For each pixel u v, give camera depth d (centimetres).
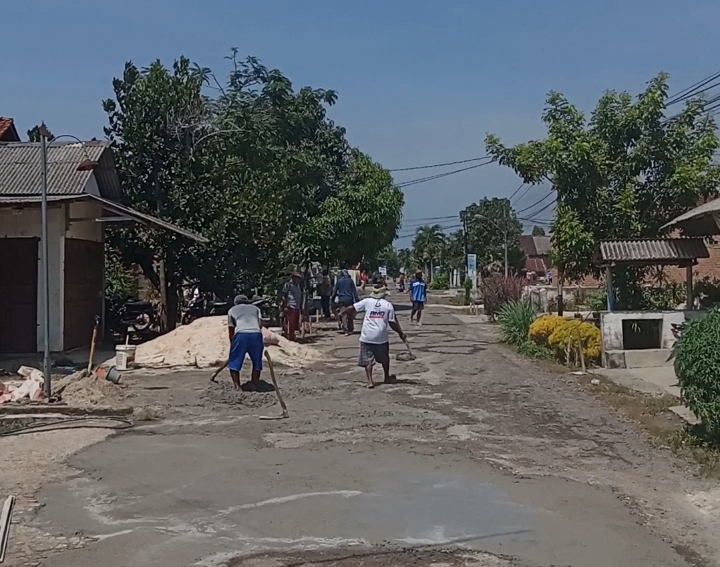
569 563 602
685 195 2092
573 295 3478
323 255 3231
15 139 2570
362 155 3531
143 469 866
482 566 594
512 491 790
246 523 689
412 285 2880
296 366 1691
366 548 631
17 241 1780
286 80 3756
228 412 1190
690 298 1786
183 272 2305
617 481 831
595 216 2141
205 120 2353
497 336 2358
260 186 2398
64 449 958
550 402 1273
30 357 1748
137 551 622
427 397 1312
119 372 1507
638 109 2139
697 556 621
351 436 1029
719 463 890
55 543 640
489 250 6191
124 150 2262
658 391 1363
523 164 2184
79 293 1931
